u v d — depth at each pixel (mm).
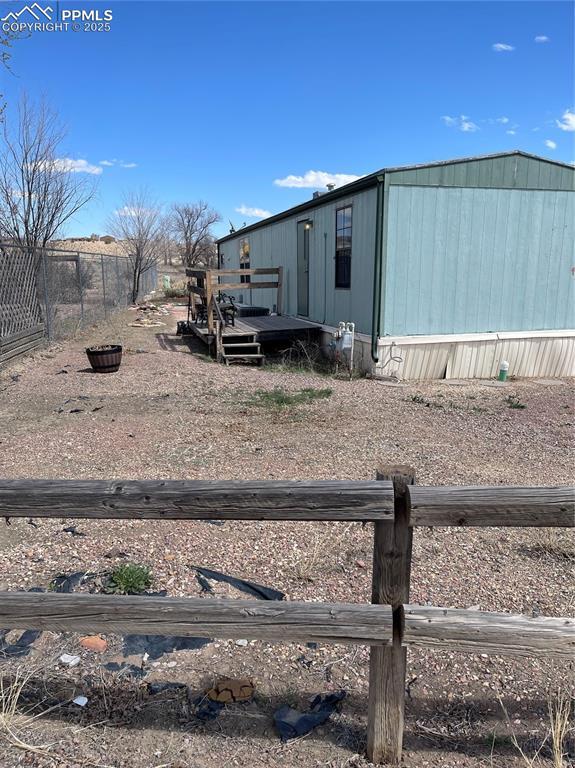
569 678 2279
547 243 9250
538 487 1657
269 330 10406
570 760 1886
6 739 1944
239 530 3529
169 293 27781
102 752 1910
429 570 3074
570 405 7387
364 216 8914
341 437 5609
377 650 1772
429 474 4520
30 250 10062
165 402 6977
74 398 7078
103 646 2438
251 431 5785
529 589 2906
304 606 1741
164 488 1703
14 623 1802
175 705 2117
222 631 1761
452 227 8695
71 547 3275
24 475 4398
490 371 9352
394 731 1838
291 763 1876
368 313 9016
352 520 1663
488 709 2115
